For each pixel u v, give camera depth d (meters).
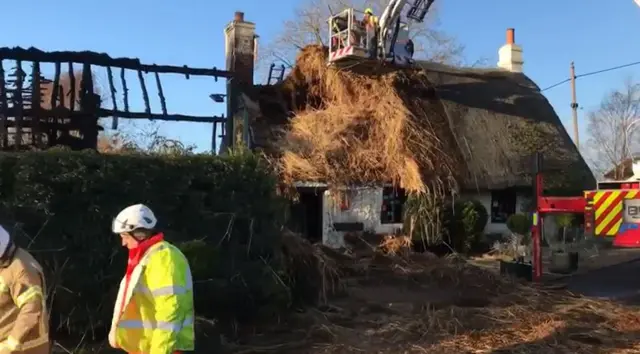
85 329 6.40
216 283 7.08
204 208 7.41
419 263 11.53
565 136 21.98
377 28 20.08
